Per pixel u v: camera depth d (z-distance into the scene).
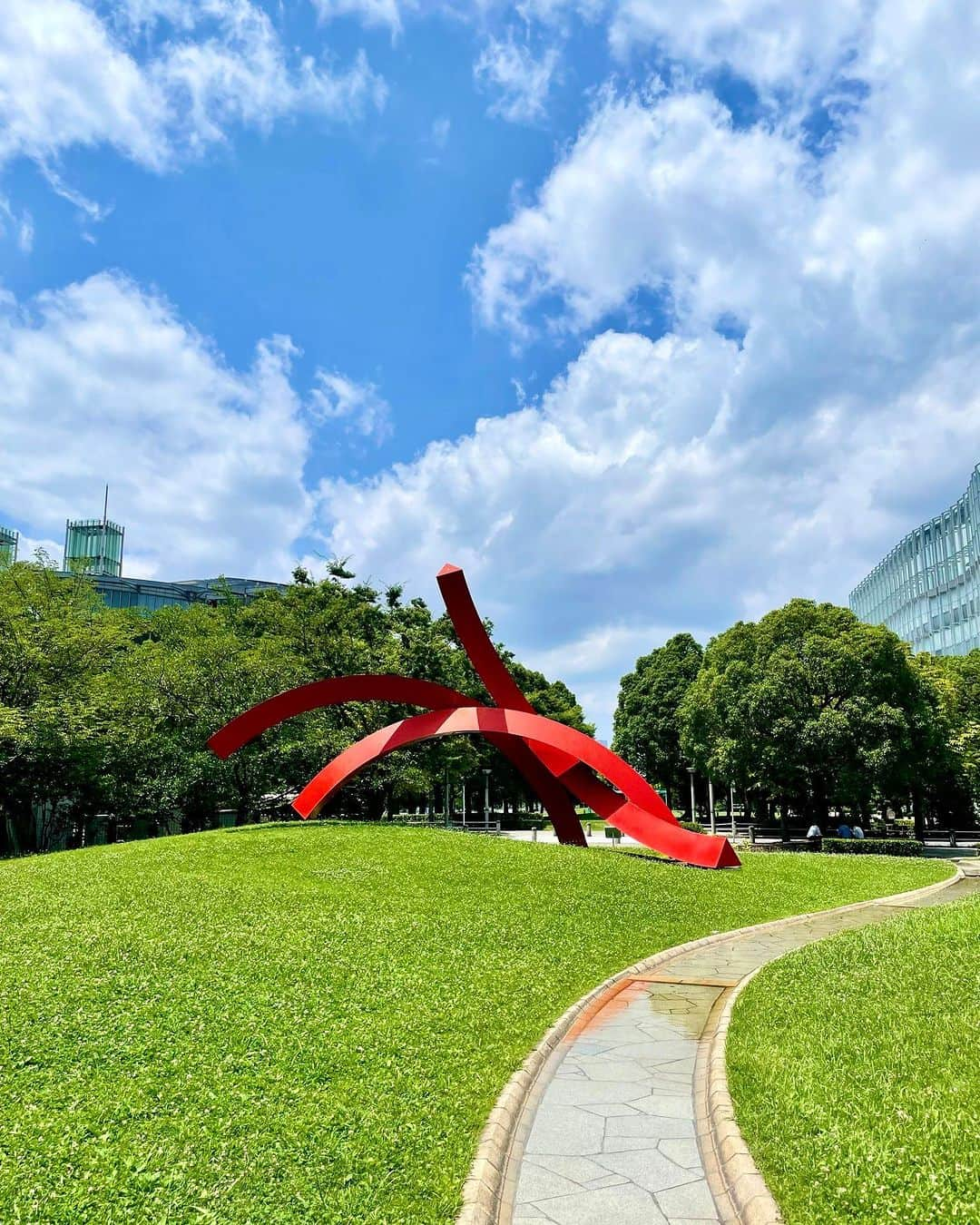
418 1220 4.74
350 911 12.40
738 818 53.75
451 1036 7.88
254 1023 7.72
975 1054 6.64
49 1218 4.65
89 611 35.22
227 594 43.34
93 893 12.50
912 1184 4.71
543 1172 5.58
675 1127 6.29
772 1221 4.58
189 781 27.03
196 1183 5.06
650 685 52.12
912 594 75.88
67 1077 6.39
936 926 11.39
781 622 35.31
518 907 13.63
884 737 30.94
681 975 11.13
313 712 29.05
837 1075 6.51
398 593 35.72
